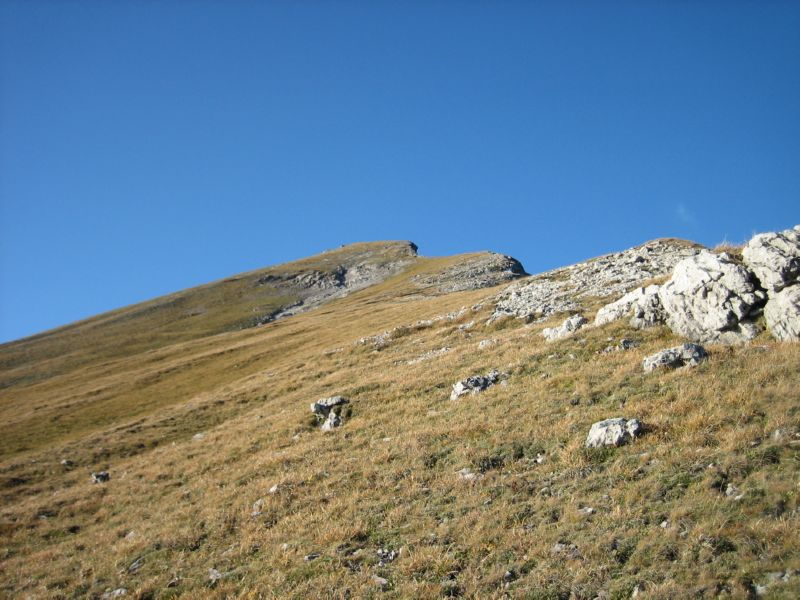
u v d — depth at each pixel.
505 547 13.02
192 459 30.84
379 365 41.50
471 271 133.00
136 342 136.62
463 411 22.83
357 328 73.56
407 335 50.94
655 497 13.06
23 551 23.67
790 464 12.59
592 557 11.75
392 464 19.80
